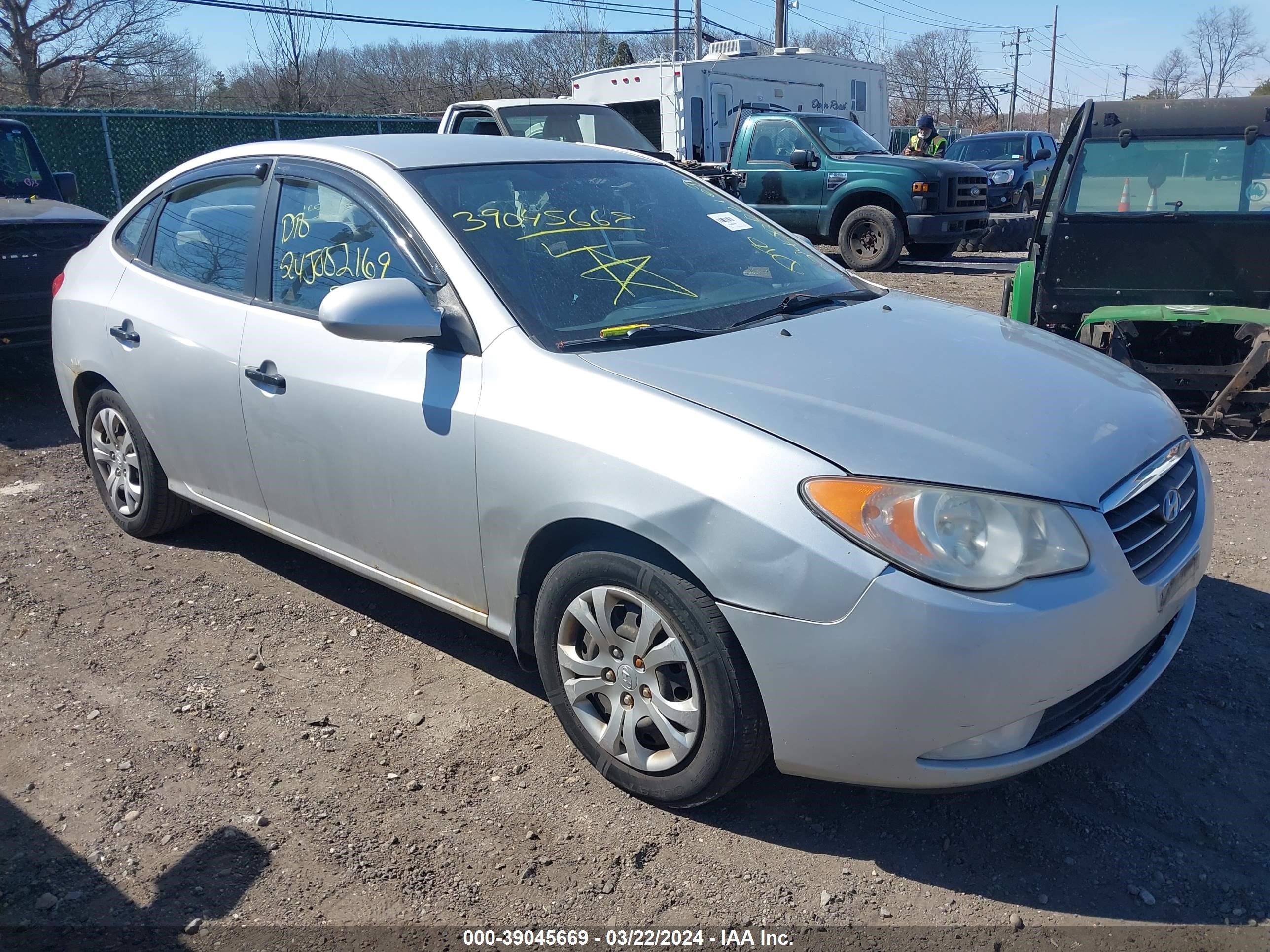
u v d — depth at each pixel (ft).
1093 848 8.85
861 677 7.75
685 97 53.57
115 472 15.39
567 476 8.95
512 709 11.03
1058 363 10.39
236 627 12.94
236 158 13.41
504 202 11.38
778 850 8.89
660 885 8.52
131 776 9.98
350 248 11.41
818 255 13.60
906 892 8.41
